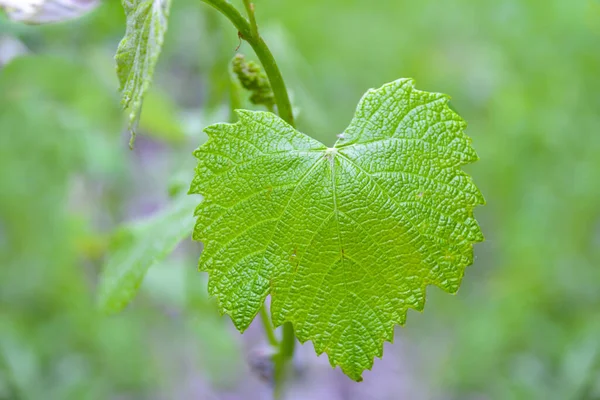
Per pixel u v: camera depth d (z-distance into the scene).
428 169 0.42
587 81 1.22
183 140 0.95
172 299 1.00
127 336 1.21
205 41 0.77
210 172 0.43
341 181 0.42
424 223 0.42
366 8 1.52
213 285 0.42
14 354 1.07
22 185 1.09
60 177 1.12
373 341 0.42
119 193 1.33
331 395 1.32
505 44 1.32
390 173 0.42
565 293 1.24
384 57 1.53
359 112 0.43
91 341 1.19
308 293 0.42
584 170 1.22
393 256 0.42
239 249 0.42
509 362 1.24
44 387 1.11
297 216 0.42
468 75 1.57
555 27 1.22
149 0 0.41
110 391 1.19
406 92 0.43
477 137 1.46
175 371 1.30
